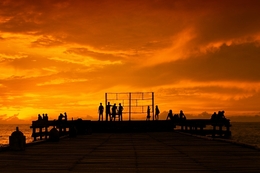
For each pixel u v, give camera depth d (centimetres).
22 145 1906
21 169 1270
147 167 1315
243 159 1530
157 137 3166
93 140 2780
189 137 3152
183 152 1819
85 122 4291
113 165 1363
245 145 2117
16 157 1622
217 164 1385
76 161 1478
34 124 4162
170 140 2745
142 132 4309
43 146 2208
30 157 1622
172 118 4566
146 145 2258
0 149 1848
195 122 4559
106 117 4462
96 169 1267
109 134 3869
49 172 1205
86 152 1833
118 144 2353
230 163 1412
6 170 1249
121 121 4316
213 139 2750
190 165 1362
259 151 1852
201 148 2030
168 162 1445
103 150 1938
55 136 2605
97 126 4297
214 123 4591
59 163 1420
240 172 1202
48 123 4250
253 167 1309
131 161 1479
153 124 4384
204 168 1288
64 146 2205
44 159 1546
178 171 1224
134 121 4334
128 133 4094
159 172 1204
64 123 4262
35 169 1270
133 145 2266
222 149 1969
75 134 3238
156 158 1572
